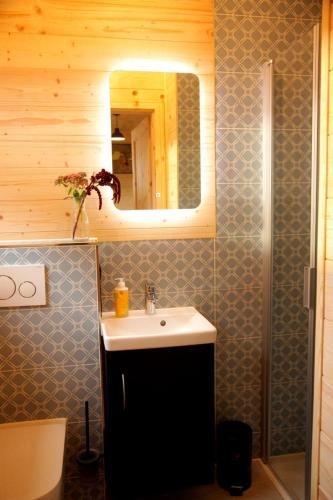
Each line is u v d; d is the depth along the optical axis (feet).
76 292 5.80
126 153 6.59
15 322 5.72
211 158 6.85
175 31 6.54
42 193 6.42
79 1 6.23
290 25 6.83
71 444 6.04
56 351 5.85
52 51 6.24
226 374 7.29
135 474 5.82
